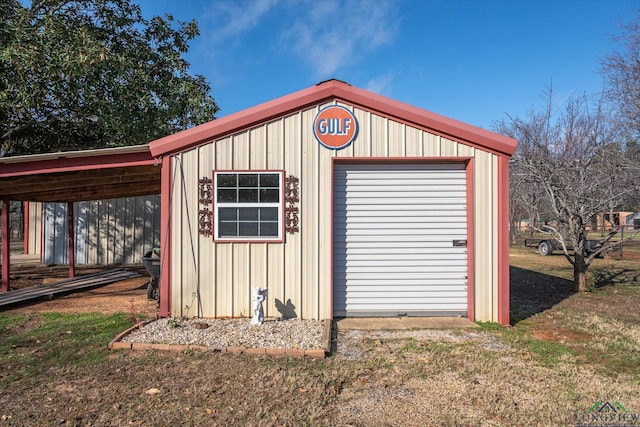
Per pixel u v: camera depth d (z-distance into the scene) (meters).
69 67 9.54
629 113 10.78
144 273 12.12
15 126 11.09
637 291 9.55
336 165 6.72
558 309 7.52
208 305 6.41
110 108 10.65
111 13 12.03
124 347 5.12
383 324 6.27
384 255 6.73
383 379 4.24
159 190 10.08
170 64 12.96
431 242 6.73
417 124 6.46
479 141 6.41
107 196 10.48
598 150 10.11
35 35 9.54
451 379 4.25
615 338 5.67
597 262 15.66
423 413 3.55
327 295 6.46
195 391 3.95
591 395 3.89
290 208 6.46
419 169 6.74
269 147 6.46
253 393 3.91
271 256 6.45
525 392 3.96
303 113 6.49
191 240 6.43
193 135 6.36
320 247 6.48
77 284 9.48
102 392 3.94
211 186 6.41
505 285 6.42
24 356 4.88
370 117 6.49
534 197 12.12
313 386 4.07
